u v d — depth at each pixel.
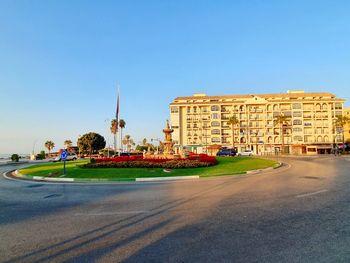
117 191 11.77
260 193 9.90
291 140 89.69
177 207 7.96
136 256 4.36
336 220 6.09
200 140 94.19
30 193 11.95
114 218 6.88
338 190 10.20
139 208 8.02
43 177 18.59
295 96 92.44
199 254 4.37
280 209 7.27
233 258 4.18
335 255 4.21
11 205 9.15
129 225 6.18
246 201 8.48
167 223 6.25
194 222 6.25
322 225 5.74
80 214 7.43
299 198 8.75
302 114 89.88
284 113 91.44
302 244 4.69
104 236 5.44
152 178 16.16
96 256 4.42
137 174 17.42
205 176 16.89
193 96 102.19
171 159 23.94
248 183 12.94
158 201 9.04
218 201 8.64
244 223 6.02
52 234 5.66
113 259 4.27
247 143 92.00
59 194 11.40
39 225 6.40
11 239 5.40
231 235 5.25
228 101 95.44
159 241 5.04
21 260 4.36
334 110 89.12
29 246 4.98
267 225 5.83
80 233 5.68
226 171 18.64
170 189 11.82
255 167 21.66
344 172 17.36
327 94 91.81
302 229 5.50
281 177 15.23
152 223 6.30
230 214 6.88
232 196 9.46
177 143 93.25
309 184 11.97
